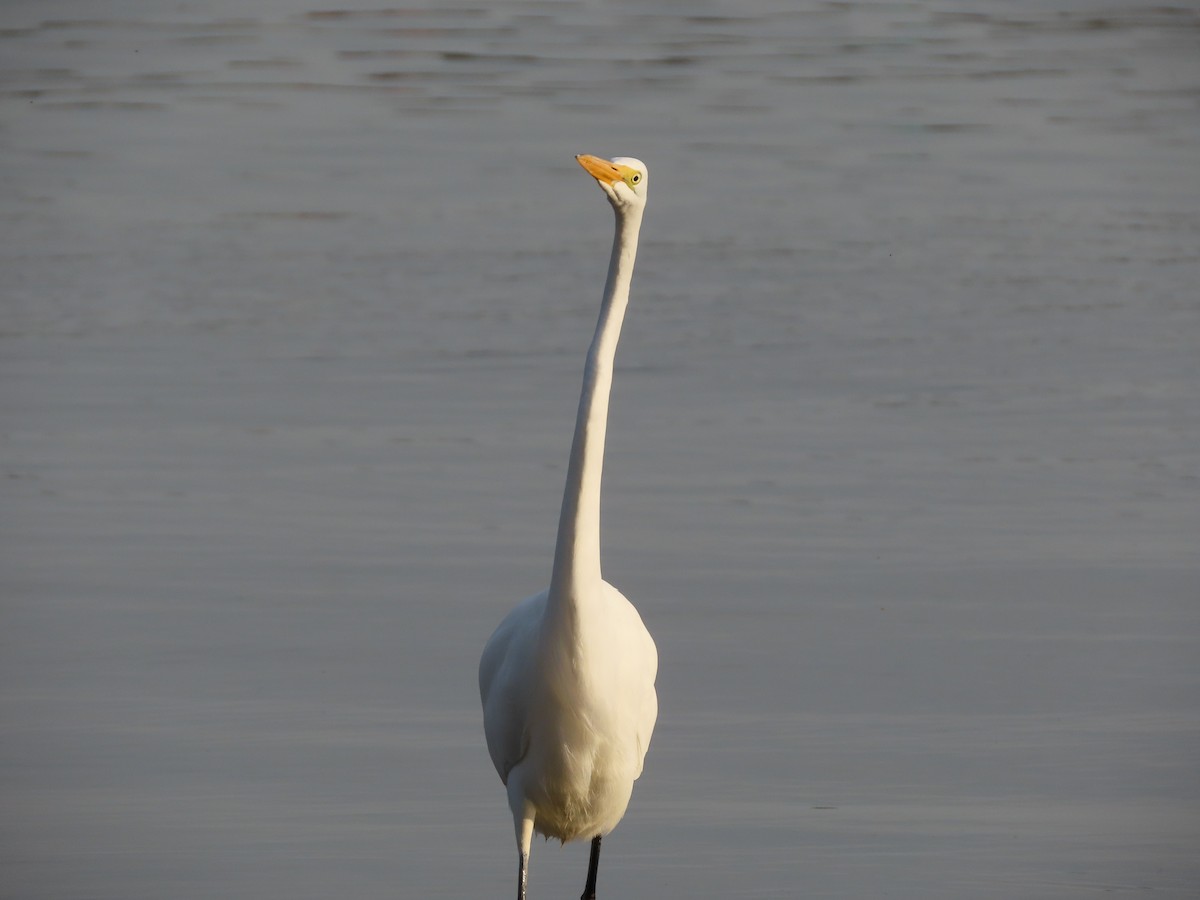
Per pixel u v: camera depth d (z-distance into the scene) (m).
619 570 12.55
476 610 11.76
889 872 8.18
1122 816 8.77
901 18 36.31
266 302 20.64
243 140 28.31
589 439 7.07
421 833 8.63
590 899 7.84
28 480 14.70
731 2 37.16
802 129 28.67
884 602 11.91
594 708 7.27
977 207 24.70
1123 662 10.86
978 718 10.00
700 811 8.86
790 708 10.14
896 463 15.09
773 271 21.75
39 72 31.78
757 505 14.02
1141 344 18.91
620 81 31.12
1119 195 25.38
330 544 13.12
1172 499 14.23
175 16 35.75
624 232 7.12
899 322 19.77
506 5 36.97
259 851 8.37
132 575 12.46
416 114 29.39
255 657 10.91
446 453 15.36
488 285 21.17
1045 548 13.09
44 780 9.13
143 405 16.94
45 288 21.25
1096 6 37.47
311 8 36.69
